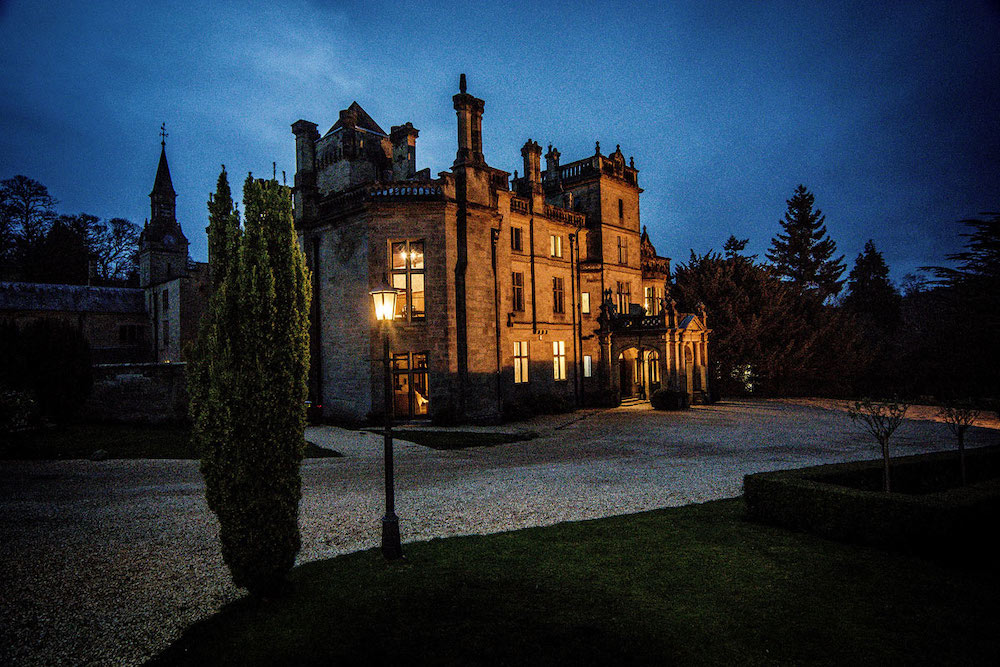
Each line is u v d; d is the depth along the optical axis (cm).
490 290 2653
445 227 2522
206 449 673
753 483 984
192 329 4712
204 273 4825
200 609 681
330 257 2728
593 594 678
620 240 3744
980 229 898
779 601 647
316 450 1850
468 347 2534
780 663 522
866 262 6775
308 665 537
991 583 687
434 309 2503
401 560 807
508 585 709
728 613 621
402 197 2511
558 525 975
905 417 2878
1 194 5672
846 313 4934
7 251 5659
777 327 4419
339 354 2659
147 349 5225
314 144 2919
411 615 631
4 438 1658
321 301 2778
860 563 759
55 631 627
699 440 2056
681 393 3225
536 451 1827
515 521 1020
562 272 3419
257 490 666
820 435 2177
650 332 3322
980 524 767
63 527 994
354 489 1284
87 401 2194
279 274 701
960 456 1059
